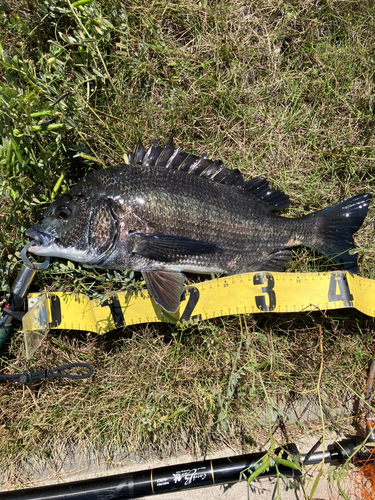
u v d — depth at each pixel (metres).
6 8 0.49
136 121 0.55
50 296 0.50
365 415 0.53
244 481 0.52
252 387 0.50
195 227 0.48
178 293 0.49
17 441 0.52
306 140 0.58
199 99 0.56
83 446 0.53
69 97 0.49
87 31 0.49
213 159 0.57
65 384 0.53
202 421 0.53
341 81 0.58
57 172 0.53
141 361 0.54
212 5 0.56
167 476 0.48
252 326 0.54
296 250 0.56
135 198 0.46
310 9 0.58
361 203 0.53
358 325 0.56
